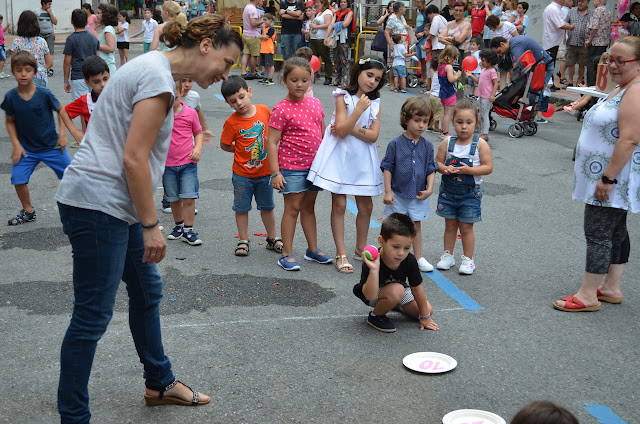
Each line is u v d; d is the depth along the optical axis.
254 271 5.30
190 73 2.91
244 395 3.48
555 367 3.86
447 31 14.66
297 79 5.10
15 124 6.14
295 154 5.21
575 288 5.08
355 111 5.05
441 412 3.37
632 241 6.25
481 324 4.42
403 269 4.17
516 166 9.20
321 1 16.23
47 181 7.93
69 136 9.91
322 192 7.69
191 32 2.83
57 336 4.11
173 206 5.94
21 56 5.96
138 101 2.70
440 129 11.19
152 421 3.22
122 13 18.00
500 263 5.60
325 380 3.65
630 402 3.52
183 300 4.70
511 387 3.63
